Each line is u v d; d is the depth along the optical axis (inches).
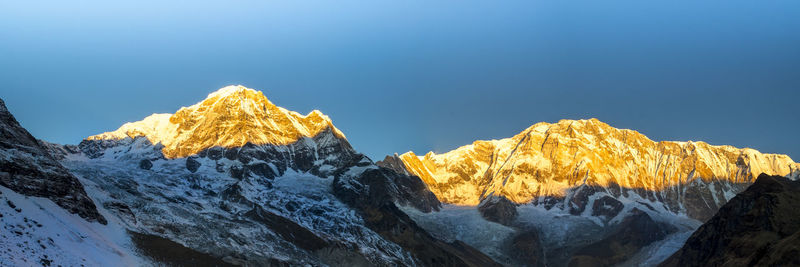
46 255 4158.5
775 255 7185.0
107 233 5502.0
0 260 3686.0
